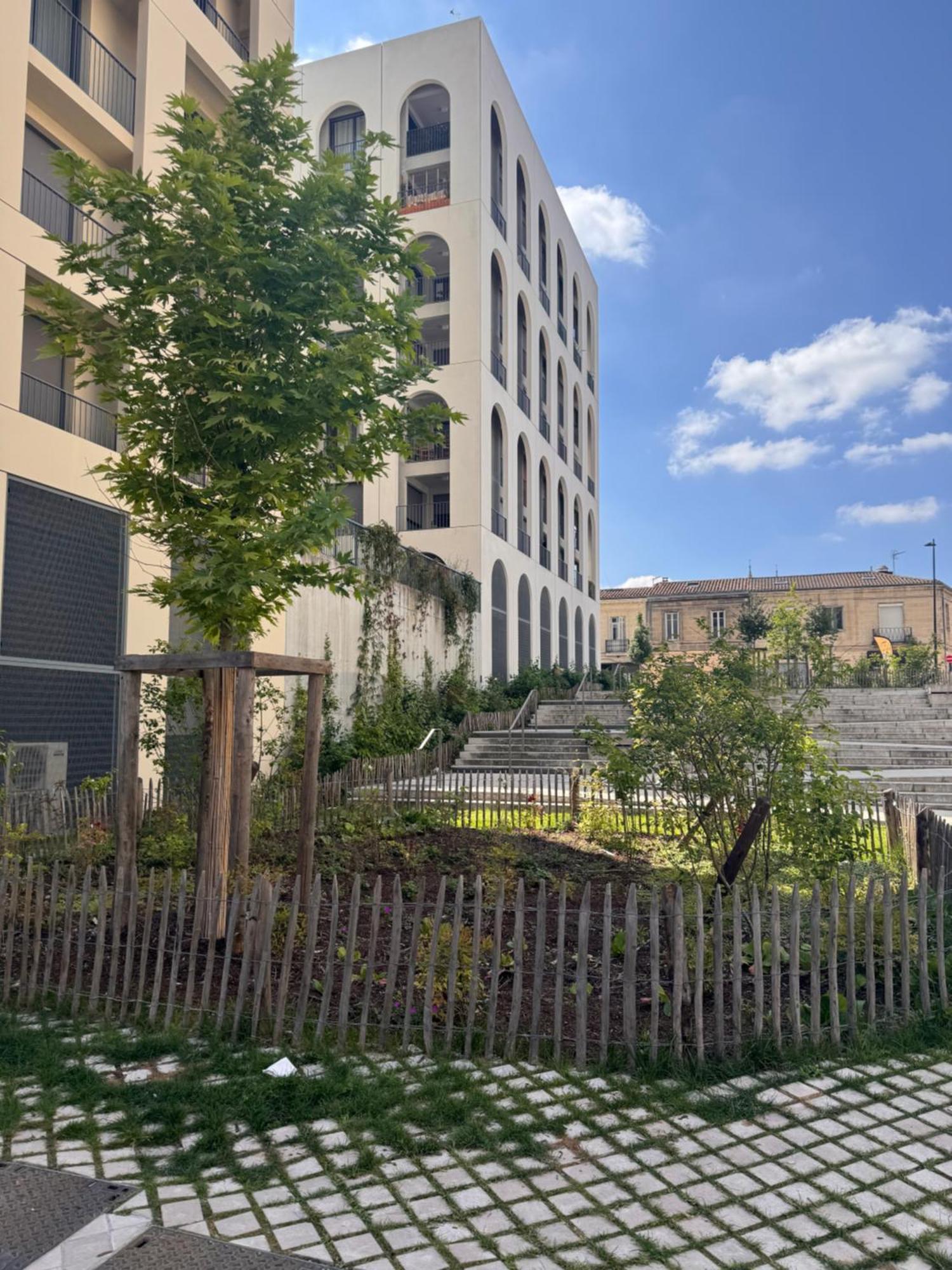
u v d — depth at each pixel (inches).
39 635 502.3
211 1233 123.2
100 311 245.9
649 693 255.0
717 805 253.8
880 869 320.5
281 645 681.0
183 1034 192.1
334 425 263.7
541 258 1478.8
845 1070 181.8
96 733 542.6
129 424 249.9
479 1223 127.0
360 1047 186.5
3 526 474.6
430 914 275.7
